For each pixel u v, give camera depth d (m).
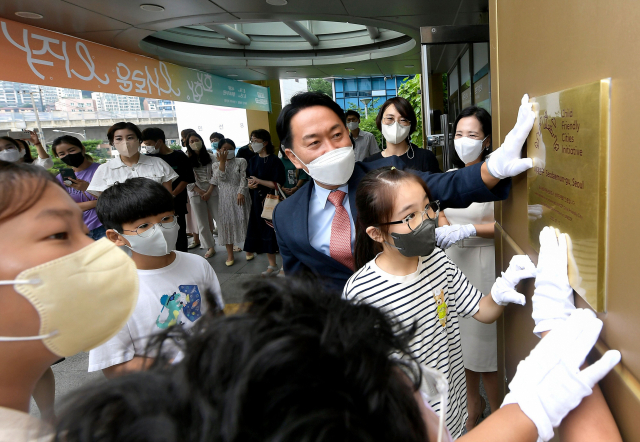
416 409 0.38
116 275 0.67
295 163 1.37
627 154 0.47
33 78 3.81
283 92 18.34
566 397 0.53
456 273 1.19
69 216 0.61
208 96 7.00
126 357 1.23
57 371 2.55
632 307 0.49
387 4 4.31
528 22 0.84
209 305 0.44
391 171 1.03
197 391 0.30
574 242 0.64
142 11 4.04
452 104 4.50
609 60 0.50
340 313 0.37
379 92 17.58
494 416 0.54
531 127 0.85
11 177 0.54
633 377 0.50
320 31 6.93
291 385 0.29
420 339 1.04
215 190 5.08
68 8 3.77
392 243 1.03
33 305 0.56
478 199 1.11
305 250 1.33
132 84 5.16
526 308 0.97
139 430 0.28
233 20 4.57
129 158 3.24
